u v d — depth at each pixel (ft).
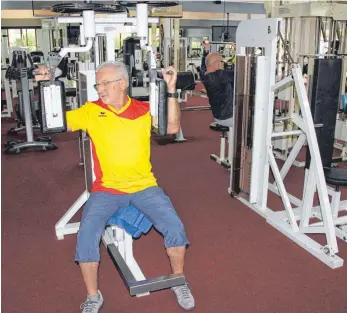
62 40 27.96
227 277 8.09
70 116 7.09
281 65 15.07
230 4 39.75
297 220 10.29
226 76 14.15
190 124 22.79
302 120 8.97
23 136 19.81
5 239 9.63
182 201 11.87
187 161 15.88
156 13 16.65
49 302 7.34
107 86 6.89
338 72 9.29
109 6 7.90
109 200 6.95
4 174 14.30
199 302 7.31
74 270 8.36
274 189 12.26
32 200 11.98
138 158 7.11
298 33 14.48
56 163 15.62
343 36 15.96
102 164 7.13
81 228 6.65
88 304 6.81
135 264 8.25
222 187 13.00
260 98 10.20
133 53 16.53
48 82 6.45
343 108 13.48
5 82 23.41
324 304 7.22
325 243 9.51
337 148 17.03
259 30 9.97
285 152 15.46
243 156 11.32
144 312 7.06
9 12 36.86
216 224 10.38
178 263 6.79
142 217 7.06
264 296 7.47
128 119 7.06
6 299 7.40
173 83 7.03
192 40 43.73
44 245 9.38
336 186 9.73
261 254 8.94
